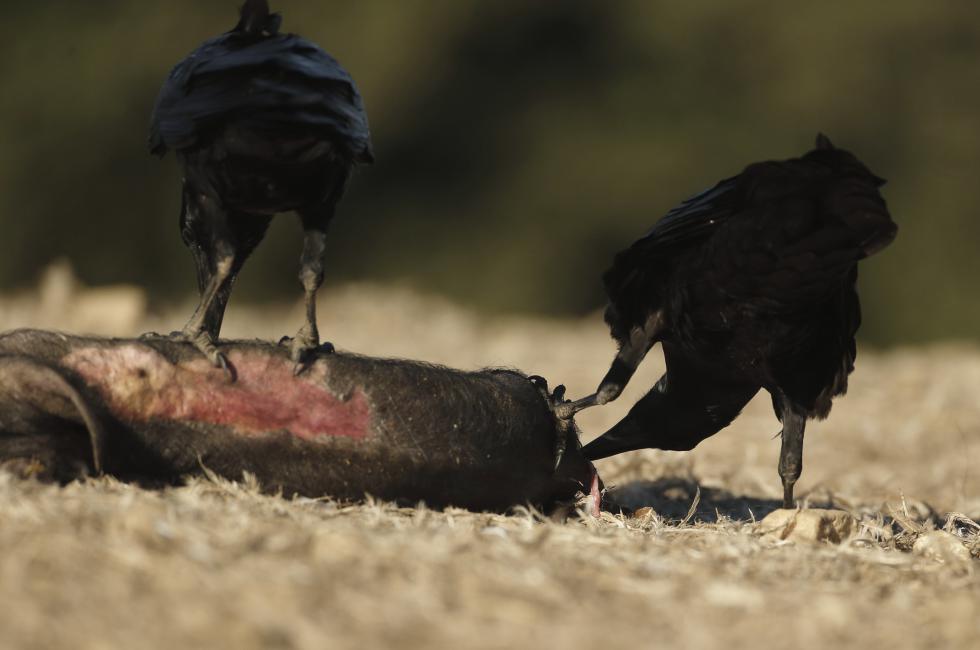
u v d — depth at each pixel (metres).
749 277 19.03
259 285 83.12
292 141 17.81
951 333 78.19
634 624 14.68
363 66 84.25
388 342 46.62
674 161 80.00
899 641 14.91
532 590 15.41
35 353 18.03
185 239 20.39
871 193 17.89
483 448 20.08
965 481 28.94
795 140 79.81
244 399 18.78
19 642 12.91
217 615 13.80
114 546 15.29
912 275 79.25
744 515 24.23
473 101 83.81
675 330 20.67
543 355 45.06
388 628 13.93
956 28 81.25
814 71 80.81
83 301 48.06
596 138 81.88
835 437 35.25
